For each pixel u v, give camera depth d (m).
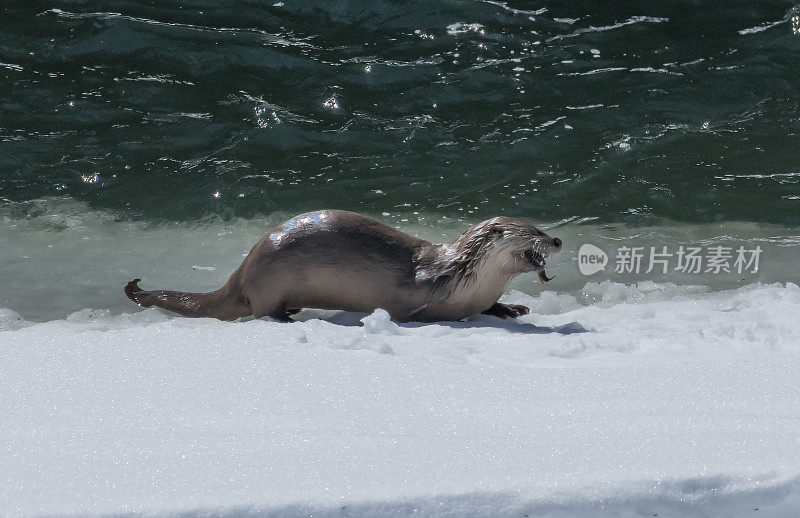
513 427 11.16
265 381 13.08
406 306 18.69
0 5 38.03
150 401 12.24
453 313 18.80
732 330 16.31
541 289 21.88
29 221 25.67
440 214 26.17
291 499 9.25
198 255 23.58
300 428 11.13
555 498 9.41
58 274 22.25
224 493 9.36
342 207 26.55
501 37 36.25
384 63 34.62
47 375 13.42
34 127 31.09
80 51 35.38
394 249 18.86
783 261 23.02
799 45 35.22
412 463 10.02
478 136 30.69
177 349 14.70
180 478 9.67
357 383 12.98
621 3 38.50
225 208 26.52
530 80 33.69
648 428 11.02
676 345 15.41
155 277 22.09
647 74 33.97
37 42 35.69
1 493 9.34
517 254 18.11
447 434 10.91
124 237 24.77
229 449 10.41
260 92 33.12
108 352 14.55
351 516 9.16
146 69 34.44
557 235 25.05
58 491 9.41
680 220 25.84
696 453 10.24
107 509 9.09
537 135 30.61
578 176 28.34
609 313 18.89
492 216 26.06
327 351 14.64
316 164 29.09
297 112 31.97
